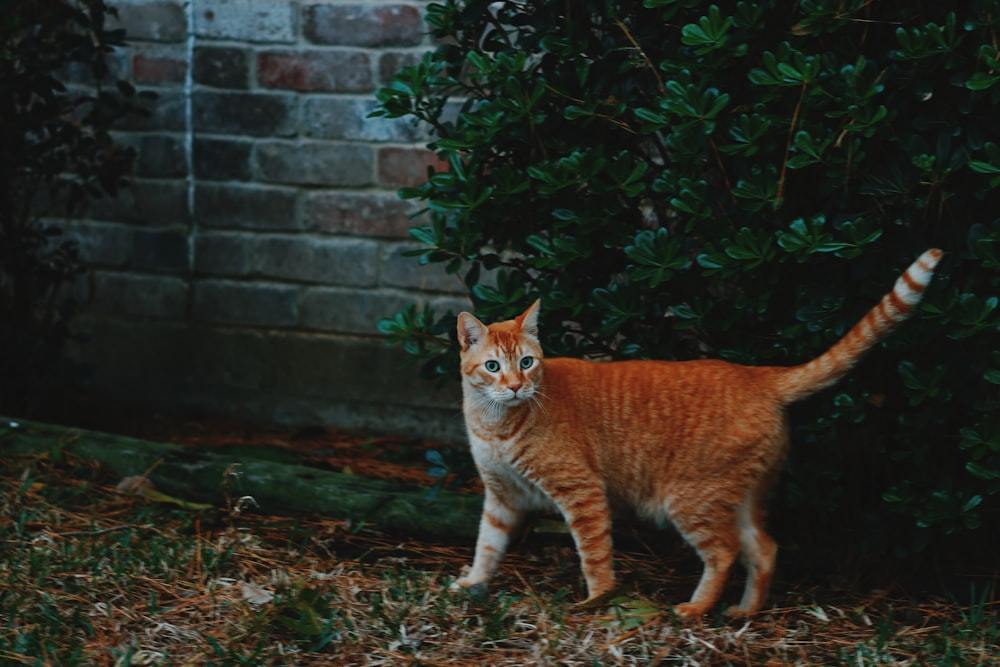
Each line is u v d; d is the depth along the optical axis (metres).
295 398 5.76
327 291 5.62
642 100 3.88
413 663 3.35
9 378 5.41
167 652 3.35
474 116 3.82
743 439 3.60
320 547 4.18
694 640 3.42
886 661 3.34
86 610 3.59
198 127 5.63
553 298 3.91
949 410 3.58
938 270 3.56
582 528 3.74
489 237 4.09
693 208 3.60
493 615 3.60
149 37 5.61
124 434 5.57
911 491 3.65
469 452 4.45
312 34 5.39
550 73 3.89
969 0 3.51
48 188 5.68
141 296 5.89
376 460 5.29
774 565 3.71
